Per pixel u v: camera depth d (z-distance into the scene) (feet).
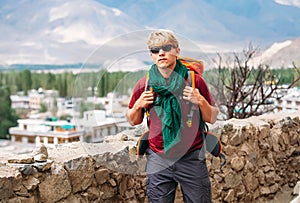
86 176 9.05
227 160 11.58
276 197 13.00
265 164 12.82
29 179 8.06
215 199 11.35
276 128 13.42
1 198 7.57
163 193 7.97
